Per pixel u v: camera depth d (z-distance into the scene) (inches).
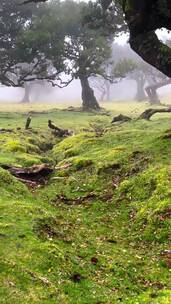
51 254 451.5
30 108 2859.3
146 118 1535.4
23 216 543.2
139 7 802.8
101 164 844.6
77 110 2583.7
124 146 951.6
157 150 847.7
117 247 548.4
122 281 446.9
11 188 682.2
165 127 1259.8
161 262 503.2
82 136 1206.9
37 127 1537.9
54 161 1003.3
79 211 692.7
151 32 860.6
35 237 486.6
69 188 792.3
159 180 691.4
